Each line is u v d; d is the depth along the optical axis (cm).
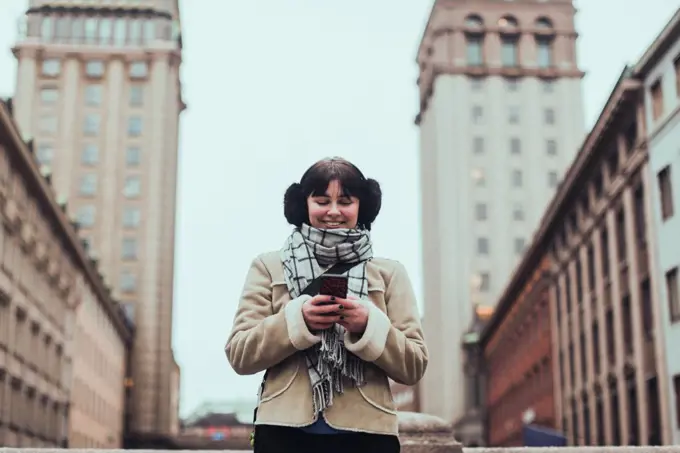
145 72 9550
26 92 9362
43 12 9606
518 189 9056
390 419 345
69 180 9256
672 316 3294
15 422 4294
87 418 6400
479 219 8969
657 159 3447
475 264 8862
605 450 673
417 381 356
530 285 6184
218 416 12988
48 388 5091
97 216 9194
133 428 8712
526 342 6284
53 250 5231
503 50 9444
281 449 341
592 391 4409
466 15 9450
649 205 3525
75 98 9419
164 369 8975
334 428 337
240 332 350
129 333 8756
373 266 370
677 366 3225
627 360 3822
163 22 9712
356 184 375
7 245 4131
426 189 9881
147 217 9225
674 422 3241
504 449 709
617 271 3972
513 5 9450
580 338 4731
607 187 4122
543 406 5662
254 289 363
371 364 348
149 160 9369
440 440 701
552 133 9200
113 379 7875
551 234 5416
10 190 4191
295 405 339
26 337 4541
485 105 9238
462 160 9094
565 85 9281
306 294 352
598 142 4094
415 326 363
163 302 9181
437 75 9281
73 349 5741
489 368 8200
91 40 9606
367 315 338
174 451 748
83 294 6225
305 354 345
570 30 9412
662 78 3422
